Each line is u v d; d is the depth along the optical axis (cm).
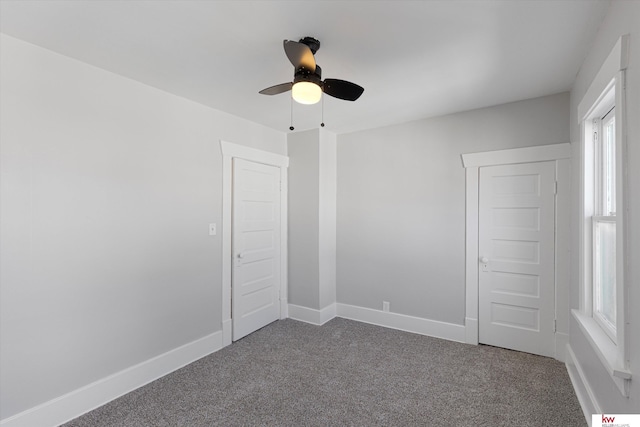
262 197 385
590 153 227
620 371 144
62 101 217
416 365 288
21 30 188
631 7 142
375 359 301
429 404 230
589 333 195
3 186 192
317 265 399
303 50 172
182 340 293
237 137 351
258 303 380
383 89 279
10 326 194
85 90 228
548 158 296
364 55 220
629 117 144
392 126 386
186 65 233
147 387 254
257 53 216
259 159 377
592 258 226
